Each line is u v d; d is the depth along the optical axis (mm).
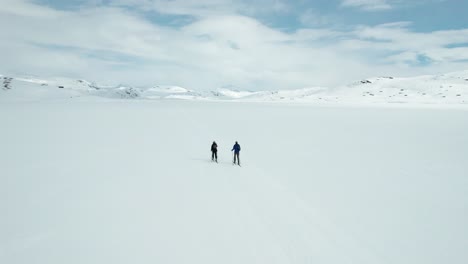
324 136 27797
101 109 53812
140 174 13625
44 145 19562
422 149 21500
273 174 14773
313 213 9906
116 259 6656
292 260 6957
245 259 6871
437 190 12688
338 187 12875
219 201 10562
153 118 40812
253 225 8727
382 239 8352
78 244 7234
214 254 7035
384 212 10266
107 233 7844
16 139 21297
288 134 29016
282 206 10375
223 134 28328
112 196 10594
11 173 13000
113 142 21797
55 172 13391
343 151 21031
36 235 7609
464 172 15469
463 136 26609
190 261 6699
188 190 11617
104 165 15023
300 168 16172
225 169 15383
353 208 10531
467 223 9547
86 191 11008
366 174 15109
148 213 9234
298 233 8359
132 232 7957
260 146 22734
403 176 14773
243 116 48031
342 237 8328
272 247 7504
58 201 9922
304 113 55031
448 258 7484
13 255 6641
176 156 18047
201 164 16250
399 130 31281
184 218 8984
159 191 11344
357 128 33344
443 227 9242
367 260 7211
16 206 9391
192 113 51906
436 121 39188
